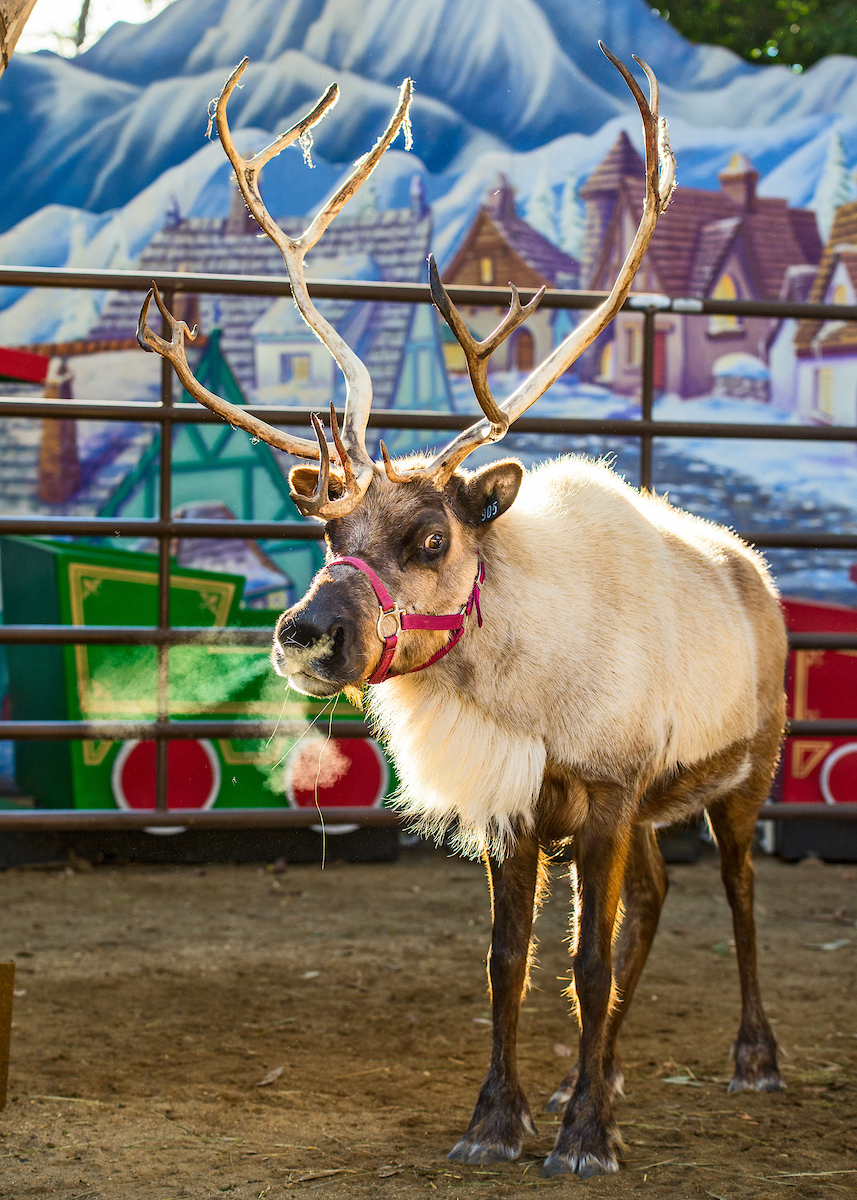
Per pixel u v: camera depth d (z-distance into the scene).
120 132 8.15
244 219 8.26
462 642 2.99
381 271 8.38
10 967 3.15
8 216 8.07
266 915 5.64
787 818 4.77
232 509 8.17
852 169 8.56
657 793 3.39
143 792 6.26
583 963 2.97
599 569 3.18
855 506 8.53
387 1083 3.46
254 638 4.56
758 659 3.69
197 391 2.96
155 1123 3.11
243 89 8.23
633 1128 3.13
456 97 8.38
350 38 8.28
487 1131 2.93
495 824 3.10
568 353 3.14
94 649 6.18
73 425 8.09
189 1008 4.19
